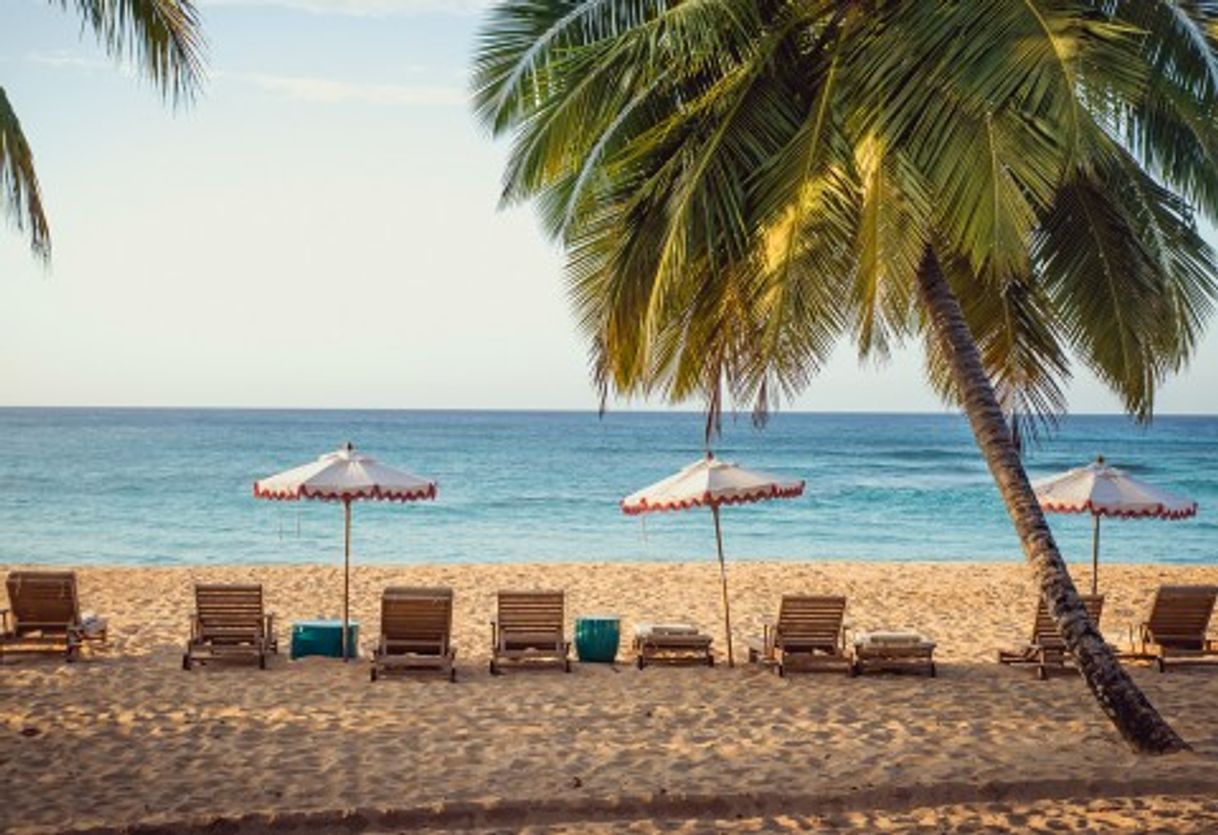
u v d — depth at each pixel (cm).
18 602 1495
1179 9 1069
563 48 1177
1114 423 18075
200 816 911
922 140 1004
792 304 1034
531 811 945
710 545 3822
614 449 9794
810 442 11200
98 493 5338
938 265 1137
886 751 1111
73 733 1164
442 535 3988
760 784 1002
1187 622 1507
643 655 1520
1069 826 910
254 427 14275
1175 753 1064
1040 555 1105
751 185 1103
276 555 3434
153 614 1895
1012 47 947
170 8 886
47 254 833
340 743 1139
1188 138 1113
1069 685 1420
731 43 1132
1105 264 1159
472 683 1412
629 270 1131
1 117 792
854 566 2697
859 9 1101
